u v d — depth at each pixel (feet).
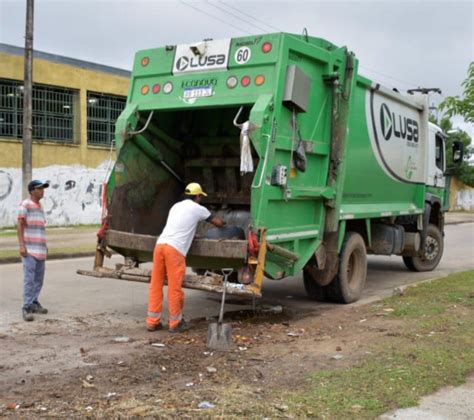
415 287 32.68
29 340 22.26
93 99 77.77
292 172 24.81
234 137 28.66
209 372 18.07
